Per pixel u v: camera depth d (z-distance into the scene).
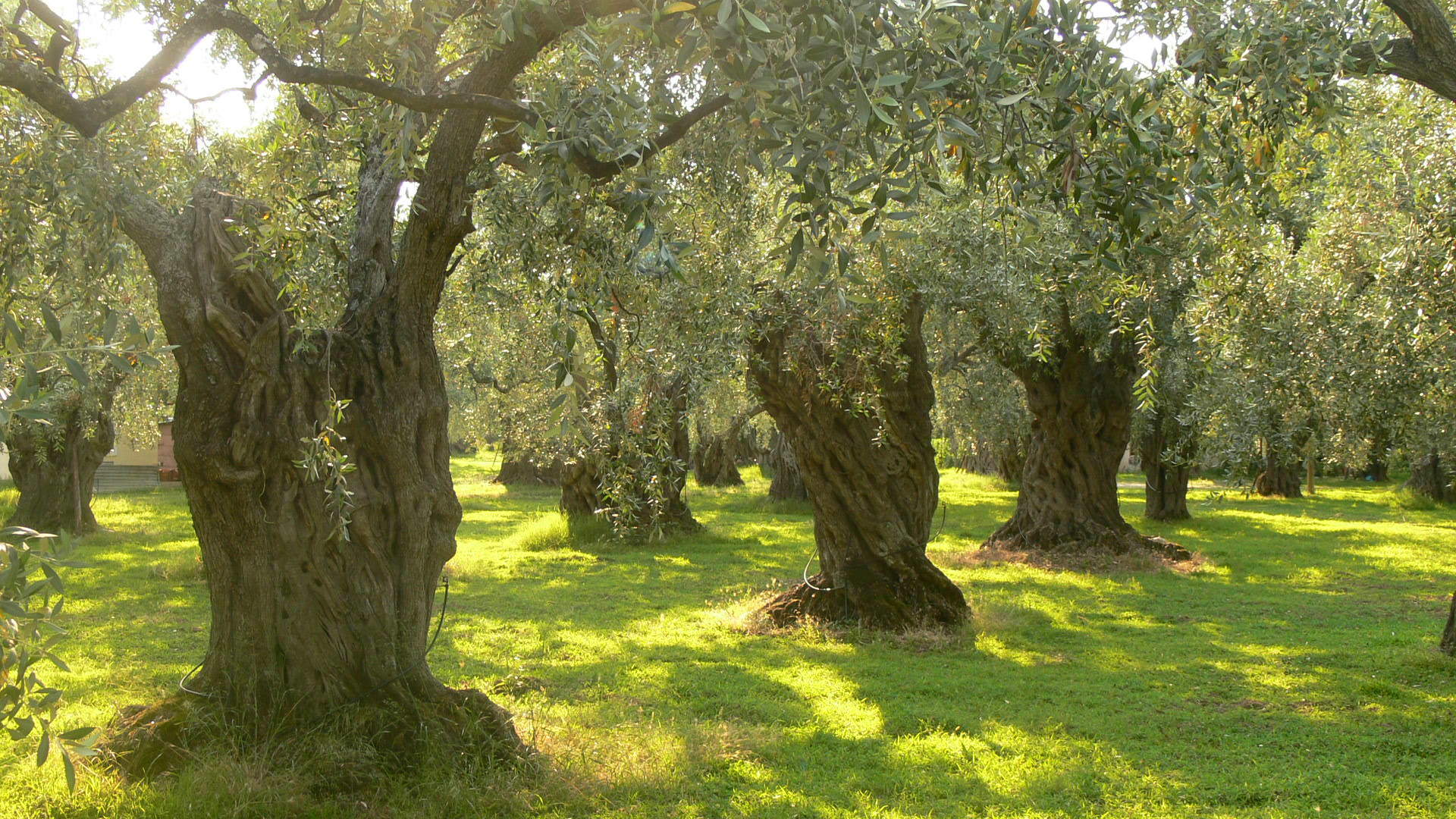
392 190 6.34
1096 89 3.32
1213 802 5.70
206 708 5.59
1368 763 6.43
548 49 5.70
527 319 7.79
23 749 6.13
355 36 4.06
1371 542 19.84
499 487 35.97
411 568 5.91
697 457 36.91
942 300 10.48
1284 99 3.90
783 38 2.65
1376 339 8.56
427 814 5.16
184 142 6.65
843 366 10.21
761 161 2.95
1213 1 4.16
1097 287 6.77
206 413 5.51
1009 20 3.02
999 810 5.54
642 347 6.88
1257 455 9.47
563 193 3.68
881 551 10.77
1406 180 8.39
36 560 2.36
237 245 5.64
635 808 5.45
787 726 7.25
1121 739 6.92
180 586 13.41
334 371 5.76
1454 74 5.03
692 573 15.33
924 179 3.10
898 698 8.02
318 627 5.64
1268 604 12.70
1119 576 14.98
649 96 3.71
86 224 5.06
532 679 8.30
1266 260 8.39
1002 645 10.03
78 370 2.33
